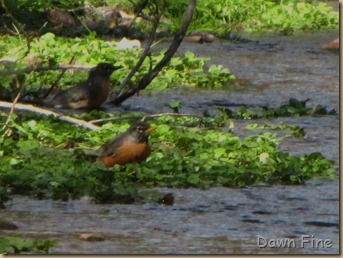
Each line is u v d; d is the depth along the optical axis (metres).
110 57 21.48
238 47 25.36
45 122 15.24
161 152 13.89
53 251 10.05
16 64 19.36
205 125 16.36
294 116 17.70
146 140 13.07
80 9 26.59
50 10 25.69
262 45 25.88
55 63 20.88
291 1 31.92
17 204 11.71
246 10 29.52
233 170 13.12
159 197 12.13
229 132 15.67
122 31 25.58
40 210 11.52
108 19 26.41
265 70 22.39
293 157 13.80
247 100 19.22
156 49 24.08
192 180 12.74
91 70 17.97
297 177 13.07
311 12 30.31
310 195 12.52
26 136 14.47
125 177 12.73
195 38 25.77
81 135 14.51
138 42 23.92
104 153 13.11
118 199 11.96
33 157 13.38
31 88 18.31
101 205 11.81
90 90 17.66
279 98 19.50
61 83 19.25
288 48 25.52
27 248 10.04
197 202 12.05
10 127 14.62
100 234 10.71
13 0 24.97
